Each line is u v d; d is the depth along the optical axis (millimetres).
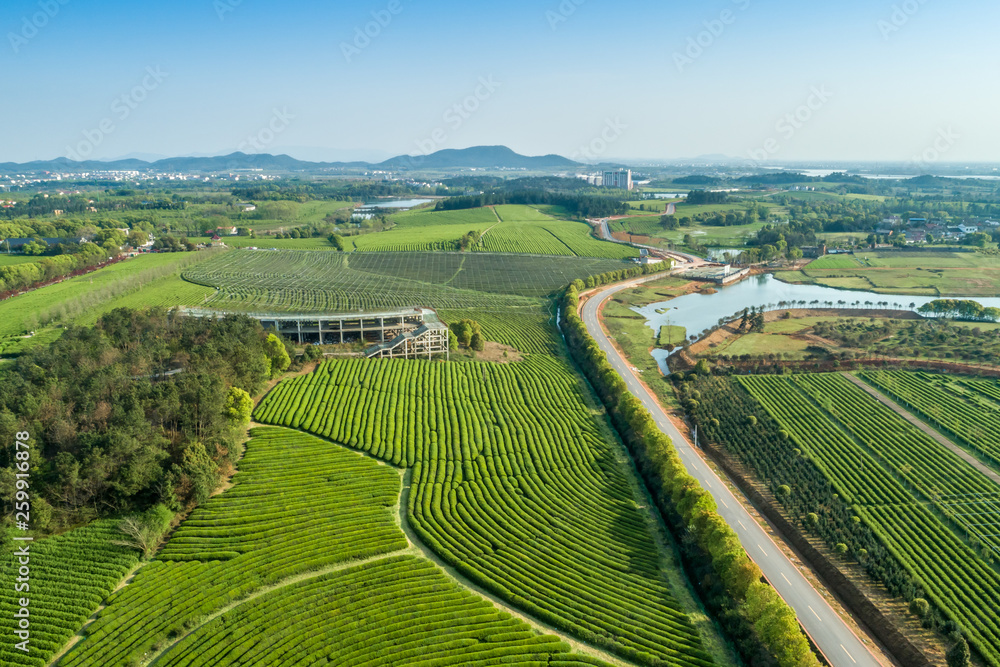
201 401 119188
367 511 108188
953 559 101562
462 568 95125
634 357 199125
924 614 88875
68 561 92062
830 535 106625
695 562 99062
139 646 78625
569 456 130875
